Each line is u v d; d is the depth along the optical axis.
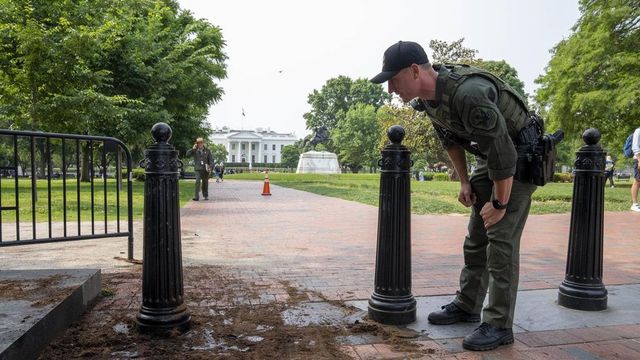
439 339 2.62
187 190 18.52
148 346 2.43
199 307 3.12
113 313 2.94
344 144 64.88
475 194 2.84
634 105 21.27
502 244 2.53
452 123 2.46
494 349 2.47
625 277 4.13
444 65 2.54
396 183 2.85
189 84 21.84
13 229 6.70
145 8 17.83
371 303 2.91
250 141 112.75
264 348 2.42
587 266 3.19
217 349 2.40
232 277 4.00
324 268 4.40
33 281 2.98
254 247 5.56
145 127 18.33
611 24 22.66
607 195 14.02
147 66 18.42
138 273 4.05
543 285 3.83
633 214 9.40
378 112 63.66
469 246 2.88
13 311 2.39
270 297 3.38
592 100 21.73
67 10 13.30
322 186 22.17
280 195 15.75
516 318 3.00
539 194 13.34
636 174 9.86
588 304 3.15
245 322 2.83
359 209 10.60
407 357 2.35
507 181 2.36
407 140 30.84
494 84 2.39
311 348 2.44
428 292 3.59
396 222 2.85
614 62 22.05
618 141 25.44
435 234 6.68
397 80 2.44
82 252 5.09
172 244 2.61
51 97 13.17
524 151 2.50
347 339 2.59
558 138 2.59
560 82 24.58
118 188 4.64
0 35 12.07
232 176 46.78
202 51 22.31
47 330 2.36
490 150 2.30
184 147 27.47
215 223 7.94
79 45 12.59
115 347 2.41
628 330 2.78
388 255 2.86
